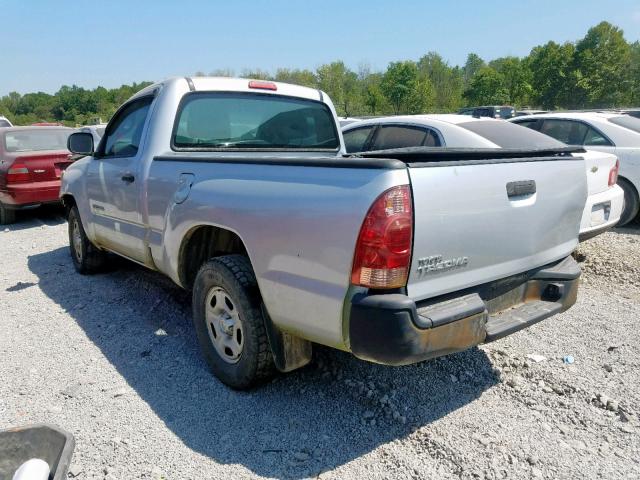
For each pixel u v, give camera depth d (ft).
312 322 8.68
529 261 9.90
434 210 7.94
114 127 15.94
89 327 14.24
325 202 8.18
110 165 14.98
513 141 18.98
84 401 10.45
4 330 14.19
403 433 9.29
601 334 13.19
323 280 8.30
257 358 9.96
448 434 9.22
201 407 10.19
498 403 10.21
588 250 20.84
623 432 9.26
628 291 16.62
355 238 7.73
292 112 15.49
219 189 10.30
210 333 11.20
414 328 7.79
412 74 239.71
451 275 8.46
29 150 30.71
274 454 8.77
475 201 8.57
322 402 10.28
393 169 7.63
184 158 11.73
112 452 8.86
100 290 17.29
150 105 13.80
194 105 13.61
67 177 18.69
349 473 8.29
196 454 8.80
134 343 13.12
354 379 11.01
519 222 9.44
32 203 29.25
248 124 14.57
